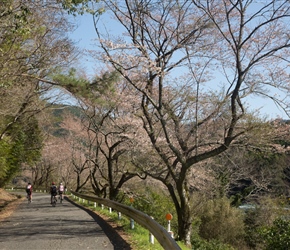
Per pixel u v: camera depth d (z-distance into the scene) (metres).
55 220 16.56
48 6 11.50
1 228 13.90
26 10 9.98
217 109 14.89
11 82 13.31
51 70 13.78
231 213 29.36
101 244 10.20
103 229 13.38
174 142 17.89
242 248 28.19
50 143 46.56
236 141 15.10
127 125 21.62
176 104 17.36
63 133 46.06
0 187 42.50
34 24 12.71
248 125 13.79
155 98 18.00
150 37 15.95
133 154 21.92
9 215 19.52
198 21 16.09
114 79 13.27
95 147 34.19
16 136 32.34
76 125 36.12
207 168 23.75
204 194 22.84
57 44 15.20
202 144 14.66
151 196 28.27
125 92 19.33
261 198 30.22
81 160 43.97
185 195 15.84
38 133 36.34
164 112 16.02
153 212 26.67
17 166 41.69
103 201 20.41
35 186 68.69
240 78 13.30
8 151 29.70
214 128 16.55
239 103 13.51
